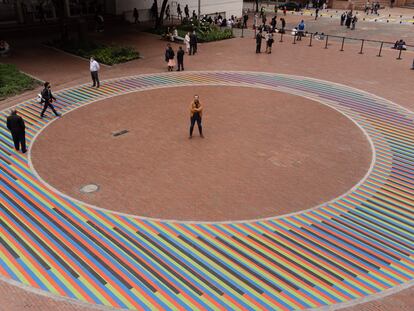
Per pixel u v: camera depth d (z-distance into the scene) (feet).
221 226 37.35
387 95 73.31
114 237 35.45
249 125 59.52
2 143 52.95
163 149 51.75
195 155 50.34
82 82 77.77
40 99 65.67
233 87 76.23
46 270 31.32
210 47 108.37
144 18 139.95
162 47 105.60
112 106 66.13
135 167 47.34
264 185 44.21
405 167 48.91
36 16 120.47
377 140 55.77
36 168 46.85
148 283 30.25
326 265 32.60
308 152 51.85
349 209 40.50
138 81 78.95
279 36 125.49
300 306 28.40
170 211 39.34
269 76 83.10
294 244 35.12
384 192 43.62
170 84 77.46
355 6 206.59
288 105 67.77
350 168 48.29
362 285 30.53
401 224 38.34
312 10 202.69
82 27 101.09
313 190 43.57
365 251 34.45
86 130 57.06
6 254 32.96
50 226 36.70
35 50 98.32
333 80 81.25
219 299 28.84
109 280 30.45
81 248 33.91
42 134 55.77
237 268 32.07
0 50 91.30
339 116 63.62
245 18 145.59
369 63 94.38
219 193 42.52
